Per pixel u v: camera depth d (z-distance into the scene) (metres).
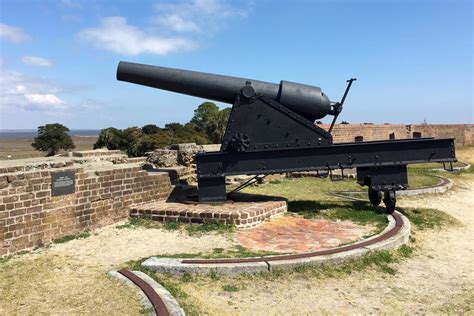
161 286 4.27
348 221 7.16
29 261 5.14
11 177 5.46
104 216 6.85
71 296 4.03
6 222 5.39
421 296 4.50
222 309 4.00
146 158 11.34
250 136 7.49
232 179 10.84
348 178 12.68
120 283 4.34
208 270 4.73
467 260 5.78
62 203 6.15
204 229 6.50
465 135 28.64
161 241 6.00
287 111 7.48
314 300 4.29
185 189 8.66
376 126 21.59
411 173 14.44
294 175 13.15
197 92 7.68
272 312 4.00
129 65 7.71
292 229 6.63
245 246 5.71
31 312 3.69
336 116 7.78
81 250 5.60
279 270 4.84
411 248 6.09
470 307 4.26
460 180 13.60
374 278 4.92
